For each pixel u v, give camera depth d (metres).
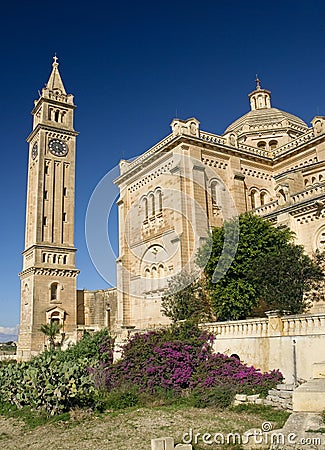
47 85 75.88
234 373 20.67
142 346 24.39
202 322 26.12
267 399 18.02
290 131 51.72
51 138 71.69
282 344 19.81
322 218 29.34
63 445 14.71
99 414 18.88
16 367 23.12
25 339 61.22
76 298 65.50
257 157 43.25
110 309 61.56
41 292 62.34
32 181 73.00
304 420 13.02
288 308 22.91
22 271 66.69
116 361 26.31
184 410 18.47
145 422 16.84
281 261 24.08
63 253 66.81
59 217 69.06
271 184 44.28
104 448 13.98
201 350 23.36
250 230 27.39
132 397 20.67
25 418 18.94
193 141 38.56
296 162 42.84
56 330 53.41
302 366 18.77
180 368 22.17
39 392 19.33
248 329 21.92
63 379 19.44
